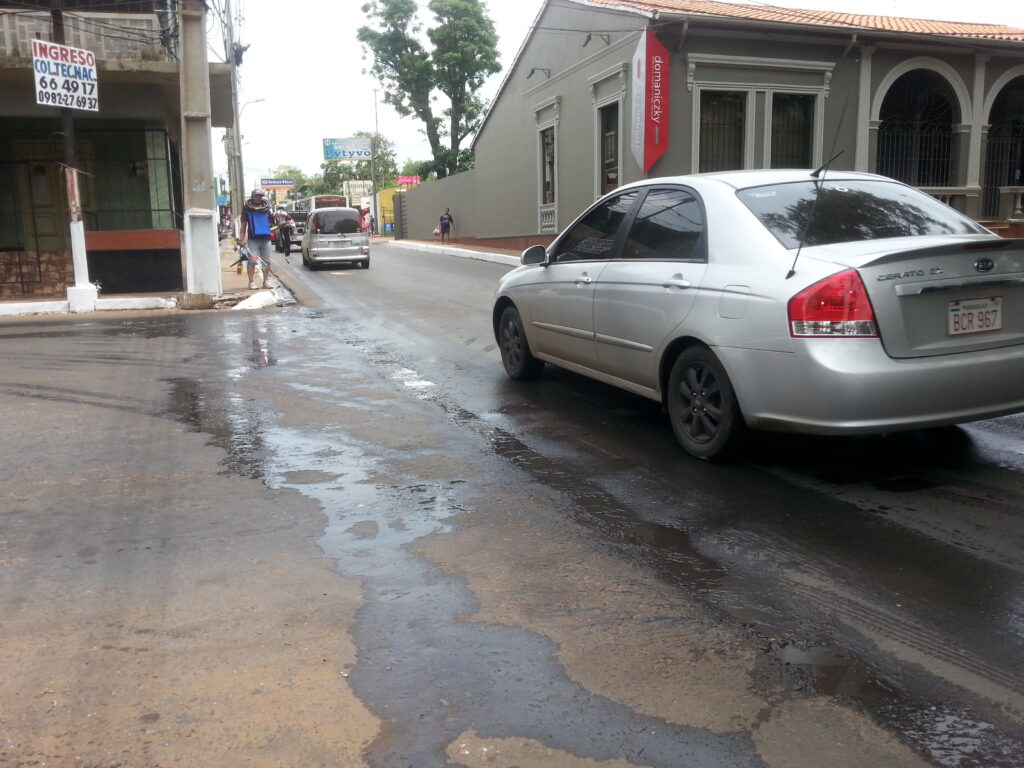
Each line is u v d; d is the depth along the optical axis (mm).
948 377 4176
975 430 5395
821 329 4117
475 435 5703
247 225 16281
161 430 5965
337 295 15430
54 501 4500
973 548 3670
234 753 2383
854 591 3311
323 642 2990
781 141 18625
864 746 2383
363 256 22641
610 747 2393
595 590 3367
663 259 5246
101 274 15680
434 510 4293
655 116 17422
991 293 4344
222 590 3412
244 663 2857
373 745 2414
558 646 2943
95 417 6363
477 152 30078
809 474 4680
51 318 13047
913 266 4168
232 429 5973
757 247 4586
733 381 4539
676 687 2684
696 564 3588
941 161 19688
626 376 5637
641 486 4574
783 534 3873
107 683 2744
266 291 15031
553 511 4238
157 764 2340
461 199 33688
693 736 2436
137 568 3635
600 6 19094
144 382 7684
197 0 13867
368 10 39375
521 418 6129
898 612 3139
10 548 3871
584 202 21203
